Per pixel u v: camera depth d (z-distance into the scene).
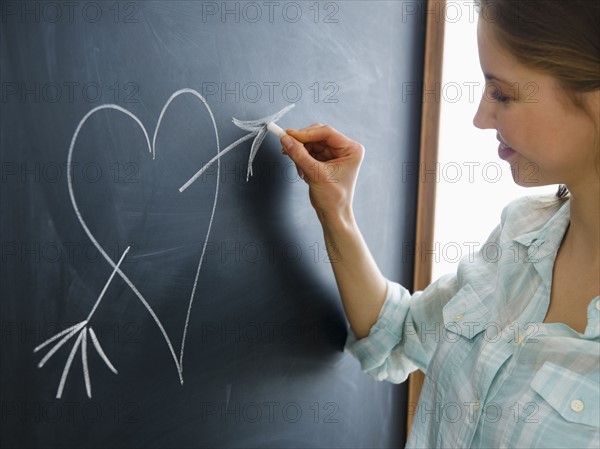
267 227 0.84
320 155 0.88
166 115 0.70
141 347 0.71
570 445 0.60
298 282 0.89
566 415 0.60
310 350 0.93
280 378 0.89
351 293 0.91
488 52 0.59
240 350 0.82
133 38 0.66
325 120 0.89
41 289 0.61
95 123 0.63
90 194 0.64
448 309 0.79
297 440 0.92
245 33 0.77
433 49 1.04
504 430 0.66
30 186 0.60
